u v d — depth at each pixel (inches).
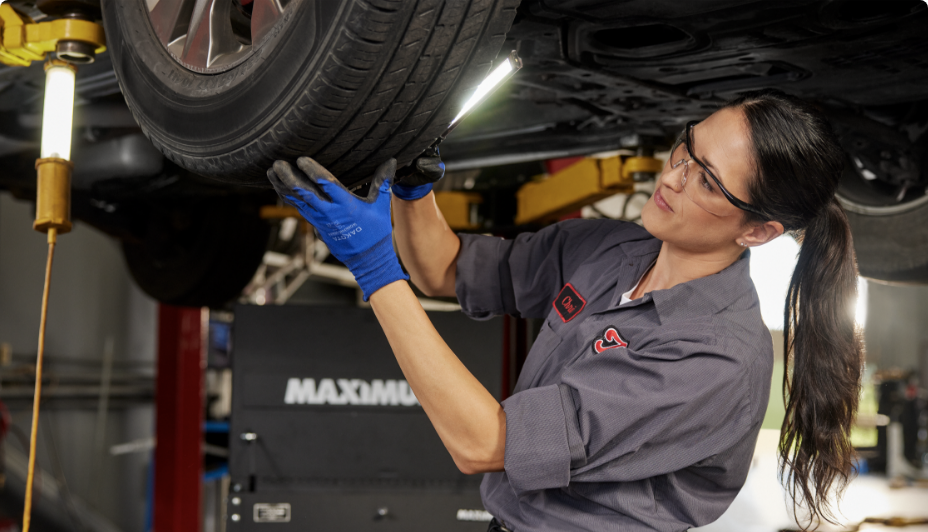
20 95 70.3
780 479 41.8
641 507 36.4
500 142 75.0
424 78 32.0
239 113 33.9
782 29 44.3
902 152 66.2
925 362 315.9
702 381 34.8
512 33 47.6
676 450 35.4
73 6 46.7
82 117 72.4
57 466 165.2
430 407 34.2
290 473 81.2
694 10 42.9
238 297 113.3
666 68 51.3
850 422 39.8
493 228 97.3
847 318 39.4
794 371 40.4
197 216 107.7
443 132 36.1
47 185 45.2
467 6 30.5
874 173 71.4
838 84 53.4
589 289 42.7
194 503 125.2
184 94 37.3
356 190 43.0
